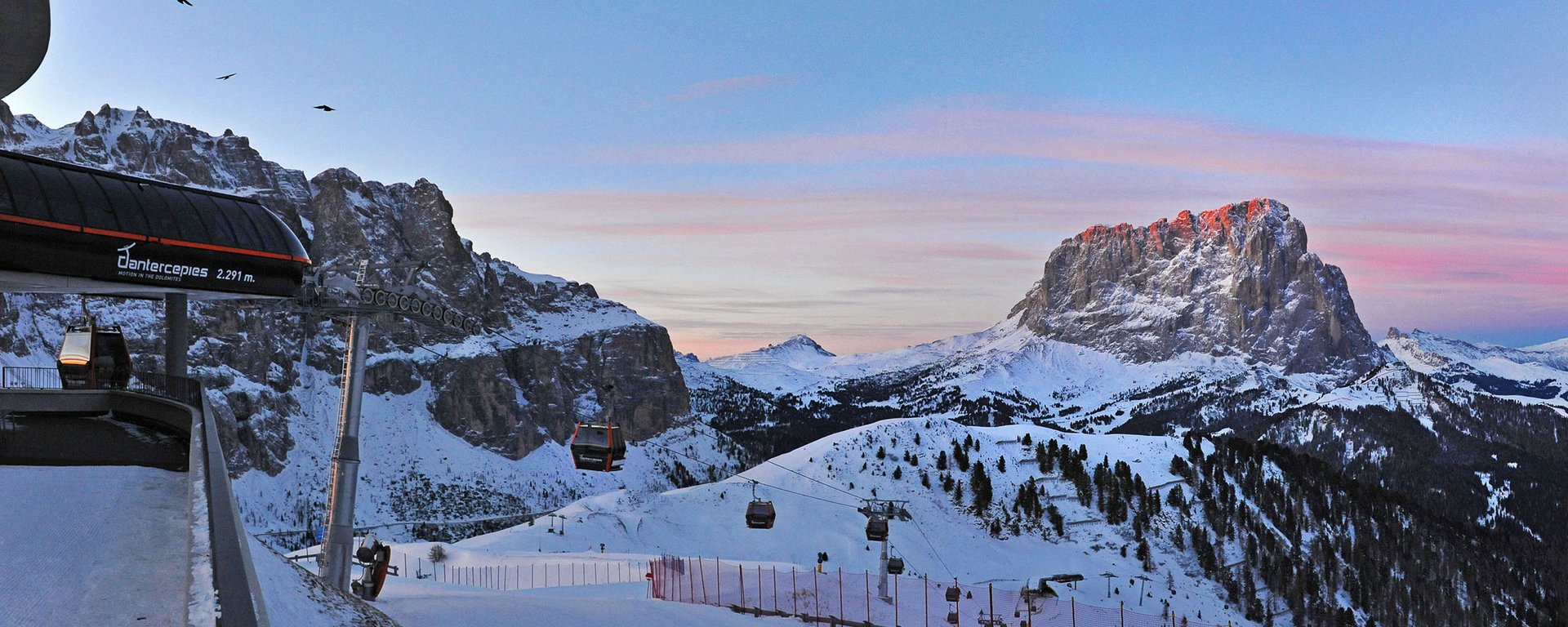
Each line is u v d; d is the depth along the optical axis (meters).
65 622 16.78
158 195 47.12
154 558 21.00
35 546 21.08
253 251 48.88
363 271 63.03
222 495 19.73
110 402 44.50
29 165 43.62
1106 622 130.00
